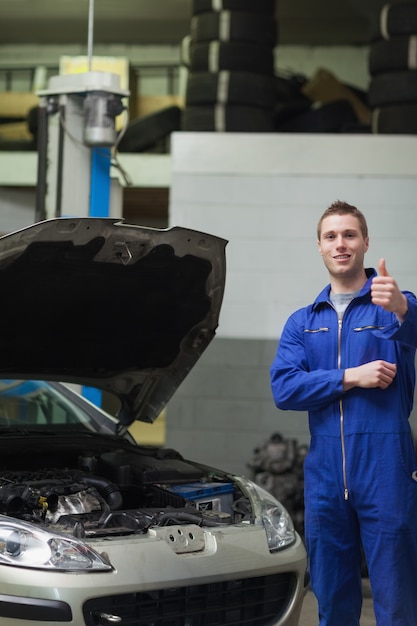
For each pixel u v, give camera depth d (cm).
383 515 331
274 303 650
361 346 342
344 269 346
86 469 413
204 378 654
